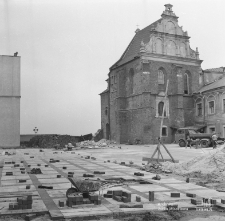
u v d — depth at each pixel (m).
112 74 67.25
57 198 9.63
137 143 56.38
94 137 71.69
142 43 56.50
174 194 10.00
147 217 7.86
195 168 15.71
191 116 59.81
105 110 72.44
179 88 57.84
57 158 25.95
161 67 58.25
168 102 58.50
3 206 8.70
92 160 23.81
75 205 8.67
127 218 7.84
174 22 60.31
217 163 15.35
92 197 8.85
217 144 42.34
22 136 64.25
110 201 9.23
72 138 54.09
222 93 51.44
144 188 11.47
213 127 53.59
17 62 48.69
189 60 60.62
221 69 66.19
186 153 31.03
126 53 67.50
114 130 65.56
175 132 57.25
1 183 12.42
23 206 8.38
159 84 58.22
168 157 26.25
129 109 60.47
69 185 11.90
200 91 57.97
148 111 55.31
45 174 15.12
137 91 58.03
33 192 10.55
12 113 48.09
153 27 57.94
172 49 59.72
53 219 7.61
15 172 15.95
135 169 17.42
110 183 12.11
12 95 48.22
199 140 42.00
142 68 56.12
